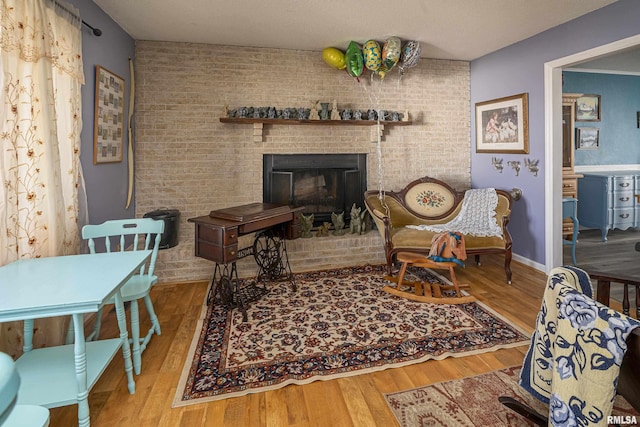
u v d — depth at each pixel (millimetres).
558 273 1292
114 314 2777
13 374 540
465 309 2789
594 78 5461
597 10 3035
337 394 1820
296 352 2207
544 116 3598
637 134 5672
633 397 905
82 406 1380
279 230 3254
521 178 3941
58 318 2000
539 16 3182
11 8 1719
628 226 5105
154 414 1683
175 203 3922
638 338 859
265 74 4047
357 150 4402
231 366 2064
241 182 4070
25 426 997
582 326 997
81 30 2635
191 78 3879
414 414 1662
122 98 3385
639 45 2773
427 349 2213
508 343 2279
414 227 3816
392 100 4461
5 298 1299
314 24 3367
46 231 1974
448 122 4664
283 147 4172
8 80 1725
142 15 3137
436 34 3643
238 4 2934
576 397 1005
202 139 3939
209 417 1664
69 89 2236
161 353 2215
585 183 5301
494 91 4273
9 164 1741
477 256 3945
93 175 2852
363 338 2363
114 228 2242
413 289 3238
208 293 3031
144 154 3820
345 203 4461
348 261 4027
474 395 1788
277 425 1612
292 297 3074
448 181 4711
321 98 4227
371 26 3426
